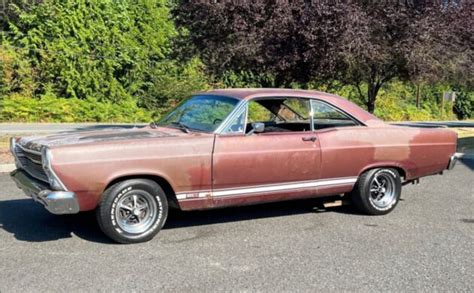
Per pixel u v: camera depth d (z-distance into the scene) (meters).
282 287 3.89
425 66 10.16
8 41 21.75
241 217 6.01
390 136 6.16
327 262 4.48
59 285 3.87
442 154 6.57
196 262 4.43
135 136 5.06
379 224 5.82
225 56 10.62
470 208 6.67
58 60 21.59
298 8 9.65
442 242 5.14
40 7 21.73
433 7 10.02
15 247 4.75
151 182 4.95
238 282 3.98
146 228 4.98
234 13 9.93
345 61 9.93
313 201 6.77
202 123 5.50
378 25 9.89
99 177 4.63
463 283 4.04
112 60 22.72
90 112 21.55
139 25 23.86
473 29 10.38
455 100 36.03
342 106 6.09
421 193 7.61
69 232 5.25
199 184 5.09
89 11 22.38
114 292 3.76
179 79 24.56
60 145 4.57
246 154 5.26
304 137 5.64
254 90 5.86
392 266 4.41
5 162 8.95
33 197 4.98
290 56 9.98
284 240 5.13
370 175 6.10
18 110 20.33
